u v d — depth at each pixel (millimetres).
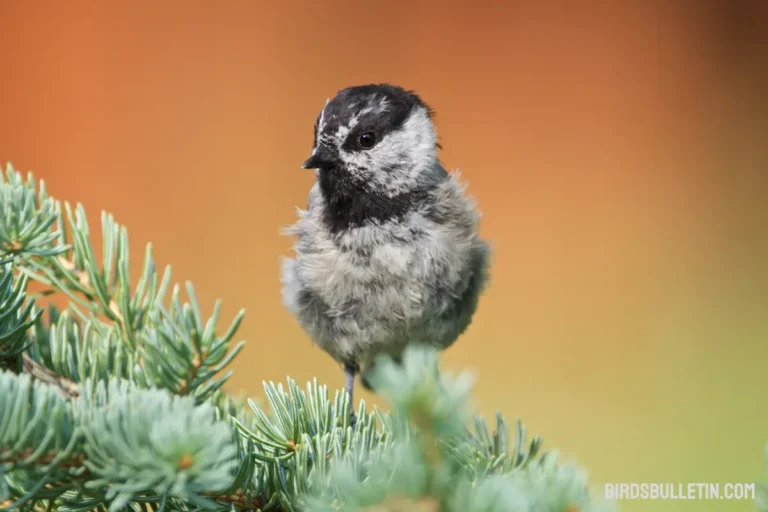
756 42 2840
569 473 1858
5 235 2146
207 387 2146
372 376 1749
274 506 2139
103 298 2162
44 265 2166
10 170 2160
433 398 1683
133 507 2135
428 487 1809
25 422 2004
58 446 2031
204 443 1875
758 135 2816
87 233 2162
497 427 2152
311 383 2150
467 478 2084
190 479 1913
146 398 2002
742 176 2773
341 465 1937
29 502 2127
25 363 2148
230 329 2143
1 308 2145
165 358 2141
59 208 2162
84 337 2154
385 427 2143
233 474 2133
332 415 2146
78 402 2113
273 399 2145
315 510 1989
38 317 2146
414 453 1828
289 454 2141
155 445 1852
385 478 1879
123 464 1937
